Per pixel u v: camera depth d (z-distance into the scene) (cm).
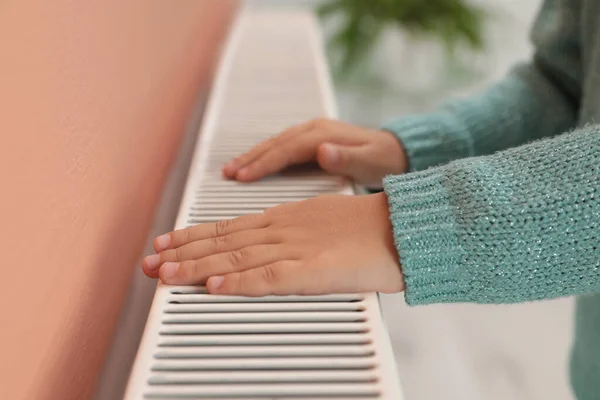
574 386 59
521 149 40
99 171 40
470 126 54
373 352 35
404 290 38
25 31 32
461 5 124
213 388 33
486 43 134
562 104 56
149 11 51
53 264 34
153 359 34
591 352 55
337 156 48
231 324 36
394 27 132
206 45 84
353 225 40
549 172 38
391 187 40
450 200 39
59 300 35
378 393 33
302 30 96
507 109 55
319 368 34
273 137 51
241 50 82
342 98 154
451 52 124
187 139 69
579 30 54
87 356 39
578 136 39
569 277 37
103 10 41
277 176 49
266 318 36
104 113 41
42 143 33
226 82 68
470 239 37
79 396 38
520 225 37
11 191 31
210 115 58
